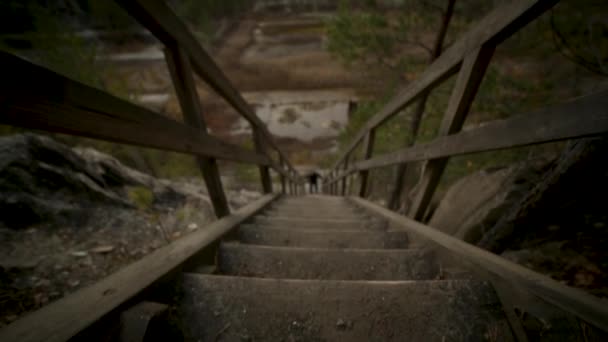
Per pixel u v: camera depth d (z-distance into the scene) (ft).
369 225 8.35
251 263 4.93
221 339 2.98
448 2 15.47
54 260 6.77
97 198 10.03
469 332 3.06
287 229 6.81
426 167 7.34
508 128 3.98
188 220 10.78
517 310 3.13
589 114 2.67
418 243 6.01
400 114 20.61
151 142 3.72
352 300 3.34
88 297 2.82
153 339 2.68
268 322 3.13
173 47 4.93
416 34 17.66
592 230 5.93
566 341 2.70
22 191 8.19
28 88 2.09
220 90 6.98
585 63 9.04
